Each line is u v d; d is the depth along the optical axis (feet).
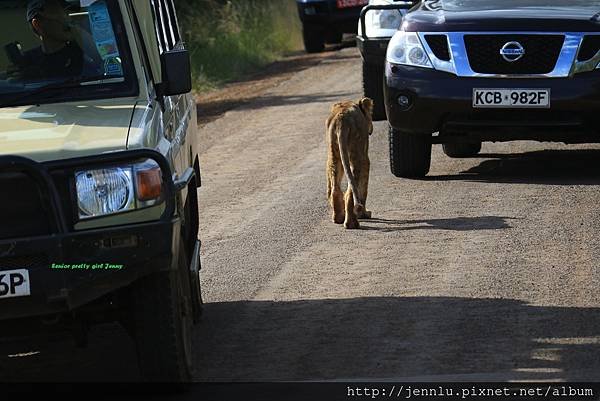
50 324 39.22
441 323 46.50
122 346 47.32
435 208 67.77
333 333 46.34
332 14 179.42
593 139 72.95
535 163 80.43
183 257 42.45
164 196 38.17
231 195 77.20
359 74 144.36
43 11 44.37
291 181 80.33
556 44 71.31
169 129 43.96
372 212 68.03
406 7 84.53
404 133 75.72
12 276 36.47
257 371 42.50
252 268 57.57
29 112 42.24
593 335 44.09
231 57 166.71
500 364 41.42
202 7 187.32
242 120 114.01
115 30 44.55
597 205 65.92
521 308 47.80
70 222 37.37
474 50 72.38
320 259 58.23
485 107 71.87
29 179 36.81
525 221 63.05
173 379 39.58
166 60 44.16
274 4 205.36
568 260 54.80
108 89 43.73
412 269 54.90
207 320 49.49
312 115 112.88
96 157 37.47
